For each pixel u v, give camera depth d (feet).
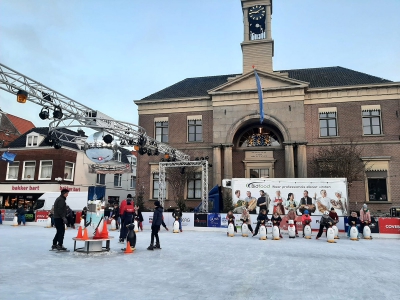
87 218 36.27
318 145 89.04
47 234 56.59
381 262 32.83
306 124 90.84
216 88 95.30
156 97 105.50
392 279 25.17
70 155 115.03
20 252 35.60
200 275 25.50
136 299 18.81
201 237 55.31
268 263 31.30
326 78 98.84
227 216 64.80
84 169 122.21
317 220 64.34
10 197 113.09
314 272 27.40
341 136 88.43
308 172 88.58
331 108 90.33
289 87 90.12
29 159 112.88
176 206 92.89
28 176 112.47
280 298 19.61
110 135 49.65
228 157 92.22
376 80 91.30
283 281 23.99
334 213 57.16
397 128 86.02
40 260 30.91
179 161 80.07
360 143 87.10
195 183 96.68
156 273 25.96
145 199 98.73
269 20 100.32
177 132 100.01
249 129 99.40
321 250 41.22
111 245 42.47
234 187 71.92
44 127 123.44
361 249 42.73
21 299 18.34
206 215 68.74
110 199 138.21
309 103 91.71
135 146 60.54
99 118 48.19
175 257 33.81
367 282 24.09
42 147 111.96
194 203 94.68
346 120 88.99
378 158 85.20
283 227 66.23
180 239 51.62
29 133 115.55
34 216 82.43
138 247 41.09
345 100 89.81
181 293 20.27
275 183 70.28
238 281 23.72
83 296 19.25
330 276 25.94
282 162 94.53
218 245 44.52
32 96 41.55
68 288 21.04
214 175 91.91
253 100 92.99
